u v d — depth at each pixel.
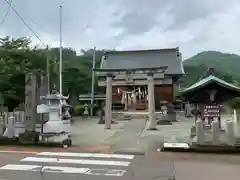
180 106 36.44
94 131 20.61
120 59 42.56
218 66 80.25
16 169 9.43
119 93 37.00
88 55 61.56
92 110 37.06
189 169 9.52
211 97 15.41
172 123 25.59
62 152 12.87
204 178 8.37
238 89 15.02
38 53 30.42
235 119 15.09
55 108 18.61
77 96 44.91
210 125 14.05
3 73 24.80
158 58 41.12
